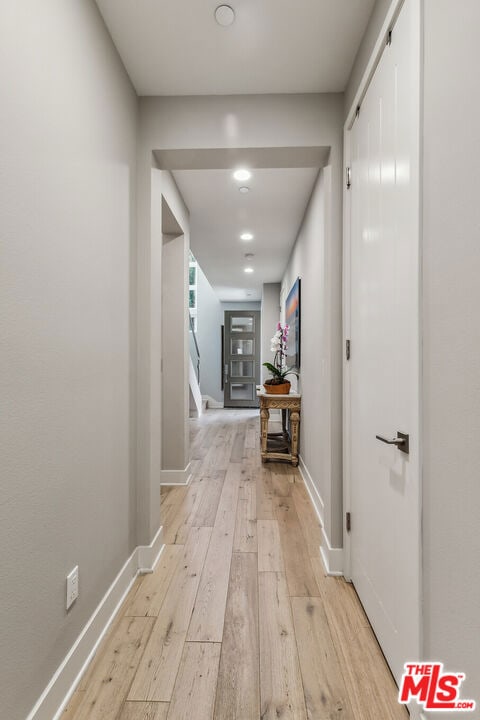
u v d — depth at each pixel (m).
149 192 2.08
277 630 1.58
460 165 0.89
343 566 1.99
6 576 0.96
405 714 1.21
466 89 0.86
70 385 1.31
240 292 8.00
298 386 4.23
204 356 9.48
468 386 0.86
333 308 2.05
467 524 0.87
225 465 4.11
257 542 2.36
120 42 1.73
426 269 1.07
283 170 2.80
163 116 2.10
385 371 1.42
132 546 1.96
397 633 1.30
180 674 1.36
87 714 1.21
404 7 1.22
